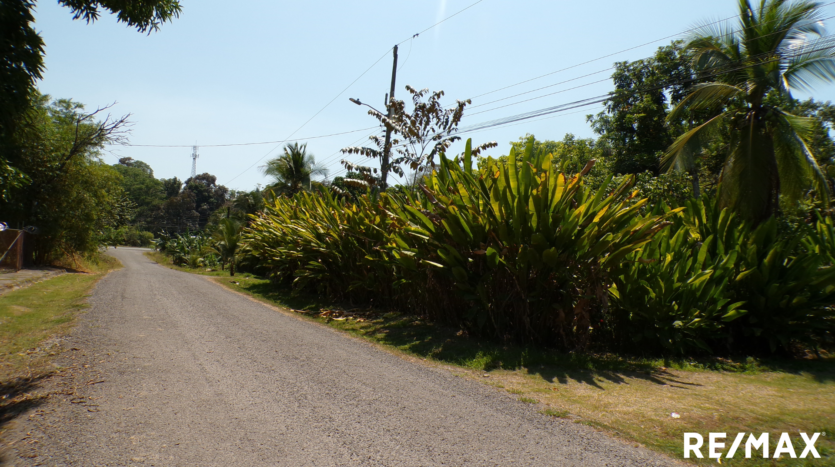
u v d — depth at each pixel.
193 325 8.47
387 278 10.85
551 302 7.22
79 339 7.09
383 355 6.79
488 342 7.54
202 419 4.07
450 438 3.71
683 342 7.14
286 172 28.72
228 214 34.81
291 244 13.98
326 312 10.90
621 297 7.20
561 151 24.23
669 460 3.32
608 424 4.01
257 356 6.37
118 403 4.45
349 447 3.53
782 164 11.25
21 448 3.49
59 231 19.69
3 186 5.27
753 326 7.66
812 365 6.83
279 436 3.72
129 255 49.69
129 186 80.38
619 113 22.78
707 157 16.97
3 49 4.27
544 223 6.65
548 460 3.31
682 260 7.15
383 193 10.24
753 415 4.27
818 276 7.24
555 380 5.54
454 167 8.35
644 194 15.69
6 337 7.20
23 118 4.80
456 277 7.72
